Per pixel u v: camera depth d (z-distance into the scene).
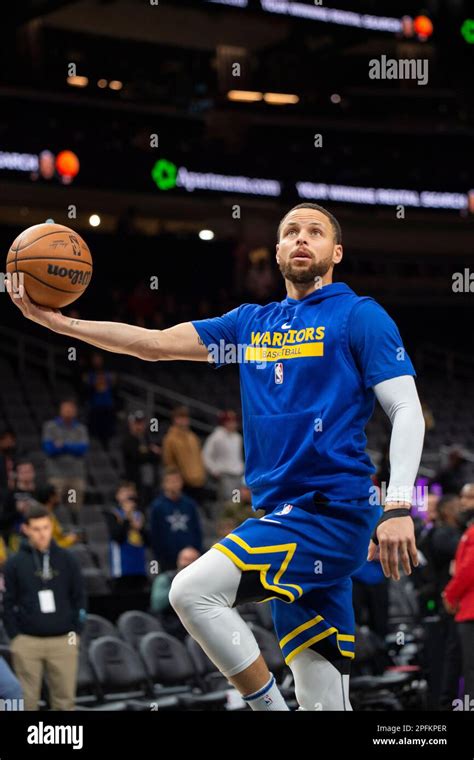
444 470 16.38
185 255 25.70
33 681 8.64
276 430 3.62
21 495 11.64
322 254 3.75
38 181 21.91
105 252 24.72
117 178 22.70
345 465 3.52
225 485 14.91
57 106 23.03
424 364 27.19
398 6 22.86
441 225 28.75
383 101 28.11
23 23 23.06
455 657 10.11
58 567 8.79
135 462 14.62
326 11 22.22
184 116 24.78
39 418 18.47
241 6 21.52
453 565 10.64
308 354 3.63
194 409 20.38
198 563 3.40
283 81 28.16
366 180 25.66
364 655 10.56
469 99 24.23
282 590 3.39
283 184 24.55
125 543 11.78
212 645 3.35
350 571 3.55
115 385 18.47
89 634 10.22
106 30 26.38
